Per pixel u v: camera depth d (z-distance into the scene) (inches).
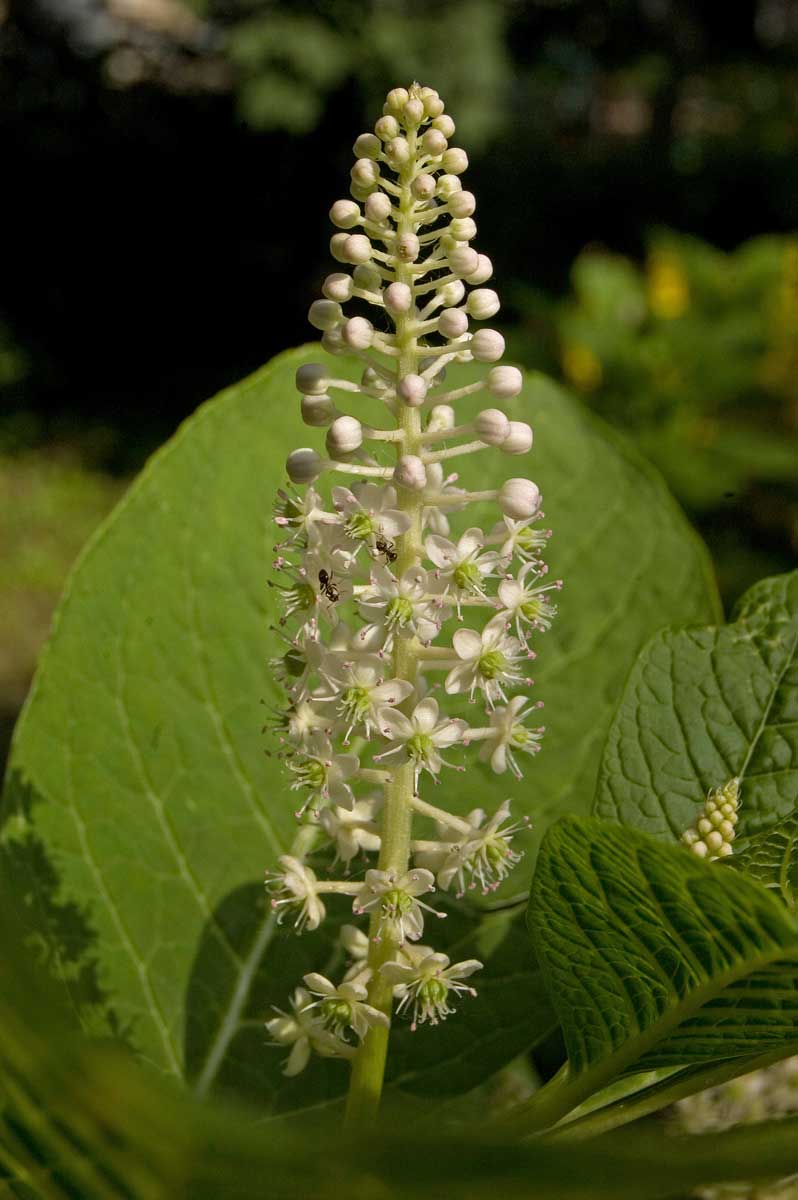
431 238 7.9
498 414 7.8
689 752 8.4
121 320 72.7
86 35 79.0
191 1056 8.5
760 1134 5.9
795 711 8.5
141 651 9.2
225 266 74.0
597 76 100.7
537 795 9.3
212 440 9.6
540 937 7.2
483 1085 8.7
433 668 8.0
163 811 9.0
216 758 9.1
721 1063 7.5
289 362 9.9
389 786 7.9
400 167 7.8
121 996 8.5
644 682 8.6
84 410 63.8
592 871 6.7
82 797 8.9
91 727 9.0
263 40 67.4
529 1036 8.7
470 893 9.0
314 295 74.3
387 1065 8.6
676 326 33.3
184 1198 5.3
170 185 73.7
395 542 7.8
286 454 9.7
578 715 9.6
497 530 8.0
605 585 9.9
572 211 75.7
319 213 73.9
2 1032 5.3
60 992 8.1
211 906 8.9
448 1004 8.8
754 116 85.9
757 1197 7.3
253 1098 8.4
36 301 72.0
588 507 10.1
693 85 98.5
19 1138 6.0
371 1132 4.7
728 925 6.5
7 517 50.4
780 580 8.8
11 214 72.7
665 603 9.9
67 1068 5.1
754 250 34.6
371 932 7.9
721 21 98.2
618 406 33.5
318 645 7.7
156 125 74.8
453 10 71.6
